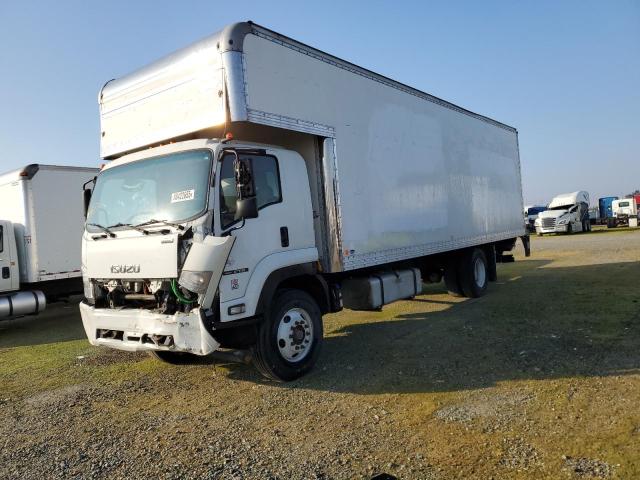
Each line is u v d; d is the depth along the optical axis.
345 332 7.68
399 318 8.46
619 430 3.64
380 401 4.65
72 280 11.86
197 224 4.54
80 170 11.81
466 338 6.62
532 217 43.25
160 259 4.61
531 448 3.49
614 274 11.28
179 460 3.73
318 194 6.11
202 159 4.82
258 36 5.18
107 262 5.11
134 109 5.81
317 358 5.72
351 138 6.51
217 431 4.23
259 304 4.99
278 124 5.31
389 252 7.14
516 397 4.44
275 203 5.38
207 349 4.40
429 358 5.87
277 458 3.65
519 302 8.89
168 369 6.31
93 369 6.55
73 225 11.60
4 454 4.03
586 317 7.18
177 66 5.36
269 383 5.45
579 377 4.79
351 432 4.01
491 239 10.80
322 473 3.38
